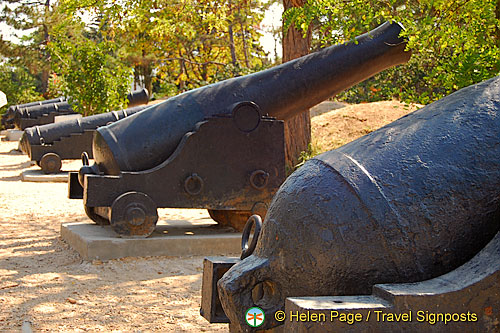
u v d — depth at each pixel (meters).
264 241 2.87
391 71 13.97
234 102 6.84
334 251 2.58
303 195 2.73
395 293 2.30
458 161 2.65
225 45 33.31
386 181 2.62
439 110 2.89
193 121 6.66
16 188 12.27
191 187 6.50
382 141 2.81
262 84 7.00
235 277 2.77
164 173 6.42
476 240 2.58
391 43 7.11
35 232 7.72
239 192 6.67
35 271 5.72
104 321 4.27
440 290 2.33
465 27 5.80
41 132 14.48
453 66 5.70
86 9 13.63
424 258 2.54
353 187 2.62
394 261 2.53
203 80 34.56
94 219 7.29
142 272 5.71
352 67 7.12
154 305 4.68
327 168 2.76
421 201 2.57
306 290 2.68
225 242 6.52
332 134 14.02
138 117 6.70
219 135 6.59
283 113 7.14
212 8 16.72
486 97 2.85
